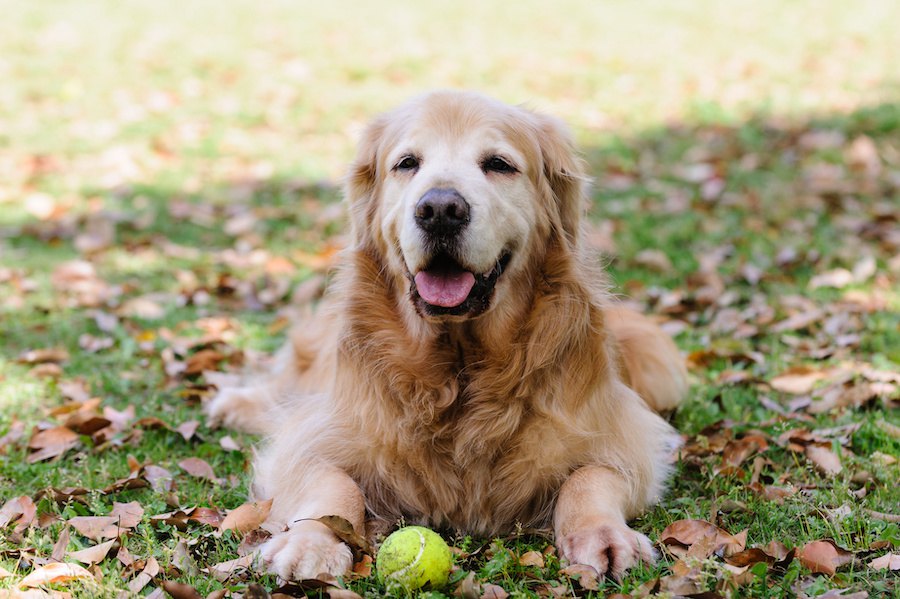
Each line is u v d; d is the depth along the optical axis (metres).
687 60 14.84
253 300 6.85
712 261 7.25
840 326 5.90
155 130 11.75
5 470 4.18
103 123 11.90
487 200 3.62
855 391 4.84
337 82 13.97
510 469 3.74
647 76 14.09
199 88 13.53
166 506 3.78
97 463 4.30
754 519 3.59
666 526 3.57
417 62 14.97
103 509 3.71
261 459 4.12
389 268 3.93
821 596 2.88
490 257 3.60
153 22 16.77
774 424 4.60
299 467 3.84
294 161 10.66
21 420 4.80
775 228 8.05
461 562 3.29
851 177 9.21
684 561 3.09
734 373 5.27
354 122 12.21
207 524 3.59
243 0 18.58
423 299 3.58
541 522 3.80
